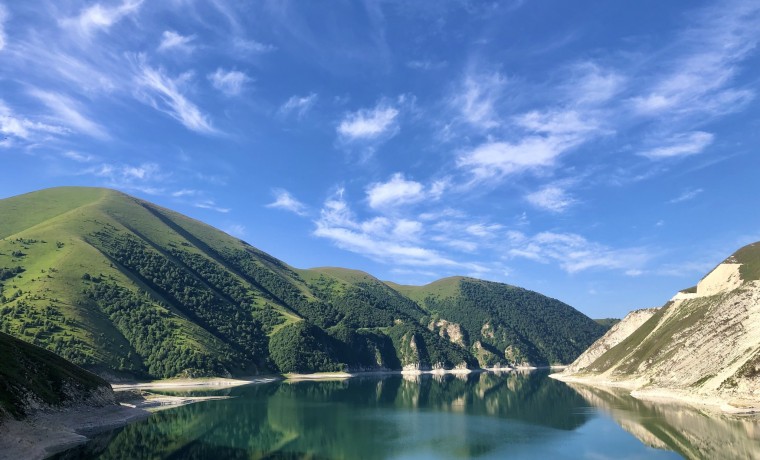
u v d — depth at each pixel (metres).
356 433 94.50
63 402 96.75
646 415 103.06
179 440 86.69
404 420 110.62
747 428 82.94
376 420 110.88
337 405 140.38
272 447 81.69
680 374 135.75
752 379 103.56
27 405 84.06
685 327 164.88
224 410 128.62
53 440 80.00
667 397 128.25
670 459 66.12
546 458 72.50
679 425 89.00
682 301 196.25
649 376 153.00
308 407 135.38
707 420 92.31
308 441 86.81
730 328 133.75
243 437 90.25
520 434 91.31
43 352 112.25
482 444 83.06
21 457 67.75
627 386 166.75
